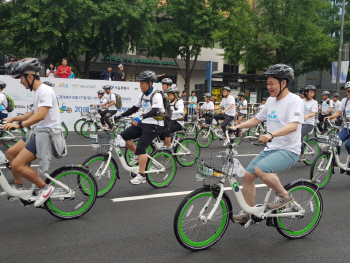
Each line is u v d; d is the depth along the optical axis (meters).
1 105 9.66
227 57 29.50
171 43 24.94
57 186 4.54
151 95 5.91
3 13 18.55
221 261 3.57
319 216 4.34
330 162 6.61
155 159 6.27
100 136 5.59
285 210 4.03
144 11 19.72
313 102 8.20
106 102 12.83
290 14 26.19
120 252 3.72
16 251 3.68
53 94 4.22
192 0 23.31
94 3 19.05
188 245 3.74
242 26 27.47
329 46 25.77
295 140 3.86
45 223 4.50
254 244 4.02
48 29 17.31
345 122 7.10
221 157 3.76
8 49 22.86
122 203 5.42
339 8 29.03
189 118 12.41
